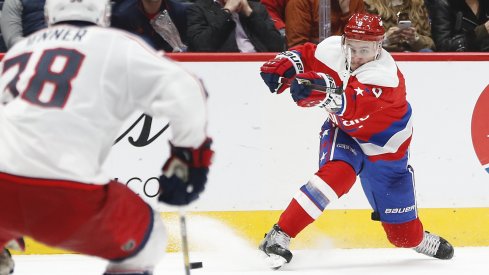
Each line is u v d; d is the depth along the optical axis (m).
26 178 6.55
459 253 12.50
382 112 10.86
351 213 12.83
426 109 12.83
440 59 12.78
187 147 6.82
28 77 6.74
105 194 6.77
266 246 11.21
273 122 12.62
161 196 7.00
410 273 11.13
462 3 15.21
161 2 13.64
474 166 12.94
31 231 6.76
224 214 12.59
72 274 11.07
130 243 6.85
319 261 11.91
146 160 12.40
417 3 14.80
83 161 6.60
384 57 10.90
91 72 6.70
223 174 12.57
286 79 11.23
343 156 11.18
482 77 12.88
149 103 6.79
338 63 11.00
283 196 12.70
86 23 7.11
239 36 14.01
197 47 13.74
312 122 12.70
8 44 14.18
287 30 14.55
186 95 6.68
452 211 12.94
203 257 12.11
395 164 11.27
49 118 6.57
